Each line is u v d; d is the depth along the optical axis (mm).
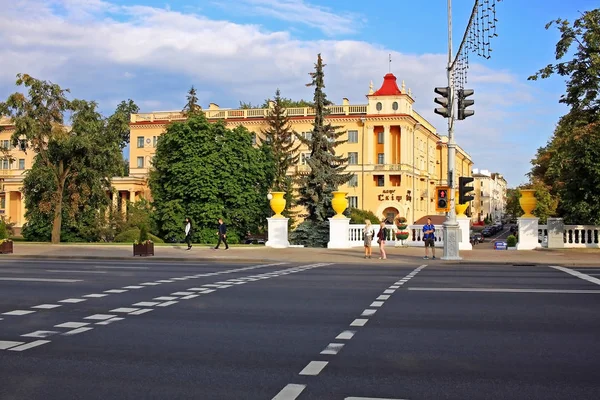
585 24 29547
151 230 51312
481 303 12359
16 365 7590
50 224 48844
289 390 6430
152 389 6523
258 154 53875
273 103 77812
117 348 8484
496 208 193750
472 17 21141
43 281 16875
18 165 89250
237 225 51531
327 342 8781
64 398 6246
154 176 52531
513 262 24109
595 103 30422
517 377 6914
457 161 120375
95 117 46656
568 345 8508
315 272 20328
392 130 84062
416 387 6527
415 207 88312
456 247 25828
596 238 31344
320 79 49062
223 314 11211
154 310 11719
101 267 22547
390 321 10406
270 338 9070
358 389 6453
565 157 30875
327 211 47969
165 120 89375
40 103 44000
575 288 14844
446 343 8672
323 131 49000
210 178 48719
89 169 46000
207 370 7277
